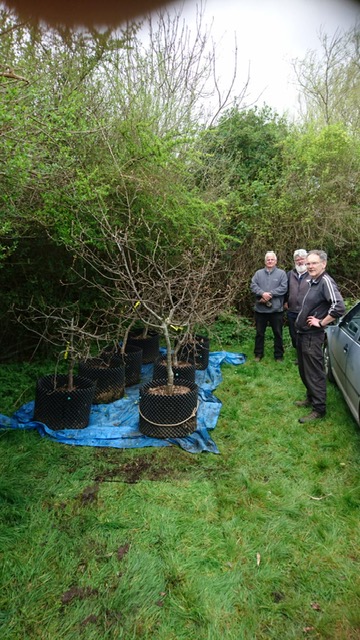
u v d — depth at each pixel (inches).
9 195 131.9
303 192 311.1
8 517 102.0
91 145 179.3
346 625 75.5
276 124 355.3
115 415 166.7
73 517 103.3
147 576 85.0
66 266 223.5
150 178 201.5
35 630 73.4
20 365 219.6
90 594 81.3
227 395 191.0
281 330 242.8
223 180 304.3
